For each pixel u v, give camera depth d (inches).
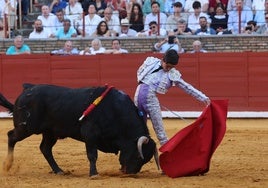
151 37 1222.9
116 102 598.5
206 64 1139.9
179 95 1138.0
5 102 632.4
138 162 596.1
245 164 677.3
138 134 597.6
